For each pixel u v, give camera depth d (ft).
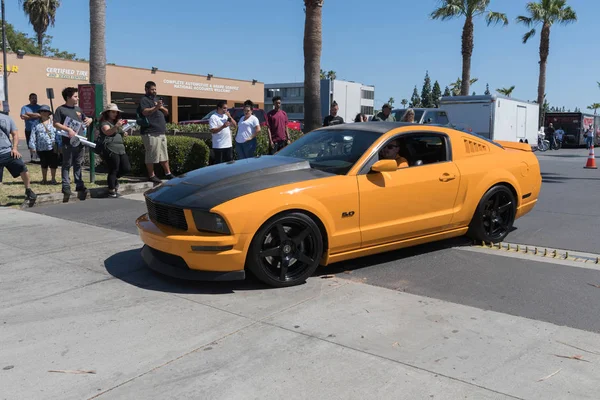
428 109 56.65
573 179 44.37
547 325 13.09
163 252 15.87
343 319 13.38
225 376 10.62
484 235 20.52
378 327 12.91
